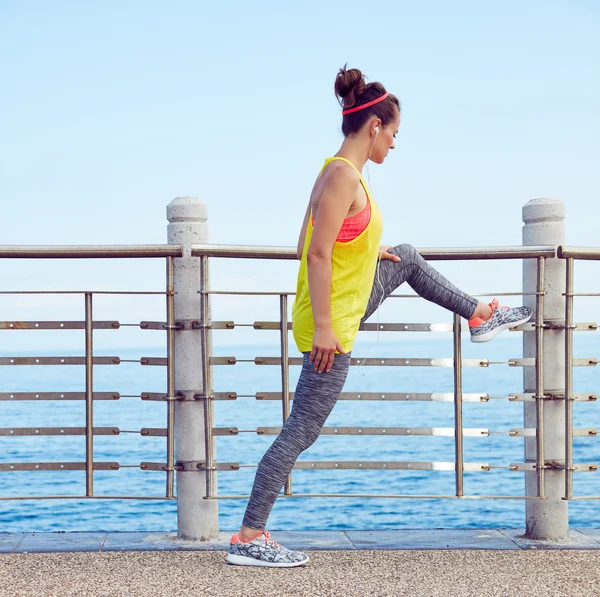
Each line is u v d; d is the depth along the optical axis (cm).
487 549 293
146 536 317
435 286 292
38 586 236
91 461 306
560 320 319
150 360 310
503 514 903
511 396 314
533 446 320
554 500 316
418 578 246
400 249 288
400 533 325
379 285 281
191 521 310
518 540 313
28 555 280
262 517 265
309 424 262
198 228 311
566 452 310
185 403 312
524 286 322
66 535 320
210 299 310
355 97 259
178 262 311
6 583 240
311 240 247
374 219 255
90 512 920
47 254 300
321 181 256
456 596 226
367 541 309
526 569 259
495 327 301
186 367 312
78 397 306
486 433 312
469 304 297
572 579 246
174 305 312
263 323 313
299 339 264
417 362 310
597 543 307
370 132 258
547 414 319
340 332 255
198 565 264
